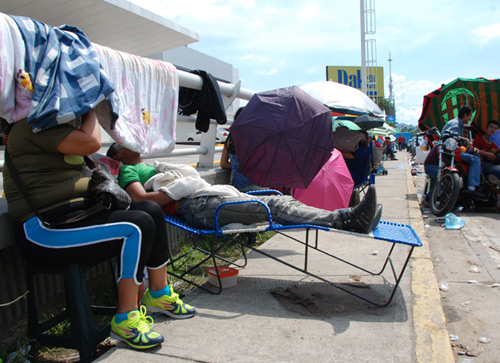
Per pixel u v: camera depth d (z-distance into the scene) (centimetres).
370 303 317
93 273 363
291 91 418
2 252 277
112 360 236
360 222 321
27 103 227
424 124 862
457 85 759
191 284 362
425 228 597
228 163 551
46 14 1255
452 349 270
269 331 273
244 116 412
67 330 281
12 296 285
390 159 2259
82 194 239
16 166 232
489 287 369
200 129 522
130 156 367
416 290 345
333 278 376
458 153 662
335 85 1007
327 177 456
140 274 248
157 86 405
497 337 283
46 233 228
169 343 256
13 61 222
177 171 354
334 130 651
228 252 464
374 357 242
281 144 391
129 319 248
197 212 339
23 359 243
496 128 703
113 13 1306
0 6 1170
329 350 249
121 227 235
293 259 431
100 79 238
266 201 338
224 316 296
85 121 235
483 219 642
